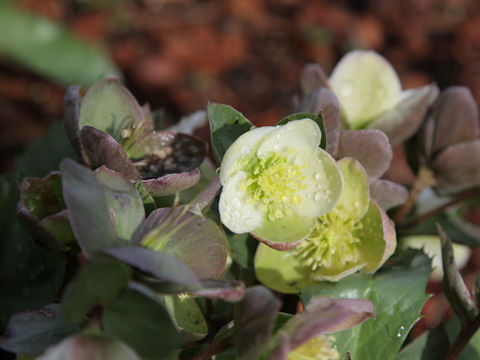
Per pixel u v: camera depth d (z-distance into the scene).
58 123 0.52
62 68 0.95
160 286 0.35
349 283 0.41
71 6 1.40
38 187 0.40
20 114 1.18
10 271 0.47
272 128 0.38
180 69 1.36
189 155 0.42
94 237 0.34
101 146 0.39
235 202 0.39
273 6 1.50
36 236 0.39
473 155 0.49
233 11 1.47
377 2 1.51
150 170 0.41
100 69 0.96
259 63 1.40
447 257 0.41
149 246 0.36
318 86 0.47
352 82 0.48
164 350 0.34
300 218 0.39
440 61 1.44
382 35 1.48
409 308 0.41
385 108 0.48
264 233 0.39
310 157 0.39
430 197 0.53
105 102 0.42
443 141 0.51
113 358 0.33
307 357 0.37
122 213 0.37
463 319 0.42
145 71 1.33
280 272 0.41
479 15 1.51
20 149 1.11
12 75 1.23
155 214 0.37
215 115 0.39
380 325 0.41
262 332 0.34
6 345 0.36
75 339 0.33
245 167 0.39
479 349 0.44
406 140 0.53
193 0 1.48
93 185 0.35
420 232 0.53
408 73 1.41
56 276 0.44
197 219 0.37
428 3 1.53
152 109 1.29
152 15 1.44
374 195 0.44
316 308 0.36
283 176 0.39
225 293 0.34
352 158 0.40
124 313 0.34
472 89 1.37
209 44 1.41
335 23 1.47
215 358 0.38
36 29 0.95
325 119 0.41
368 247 0.40
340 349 0.40
